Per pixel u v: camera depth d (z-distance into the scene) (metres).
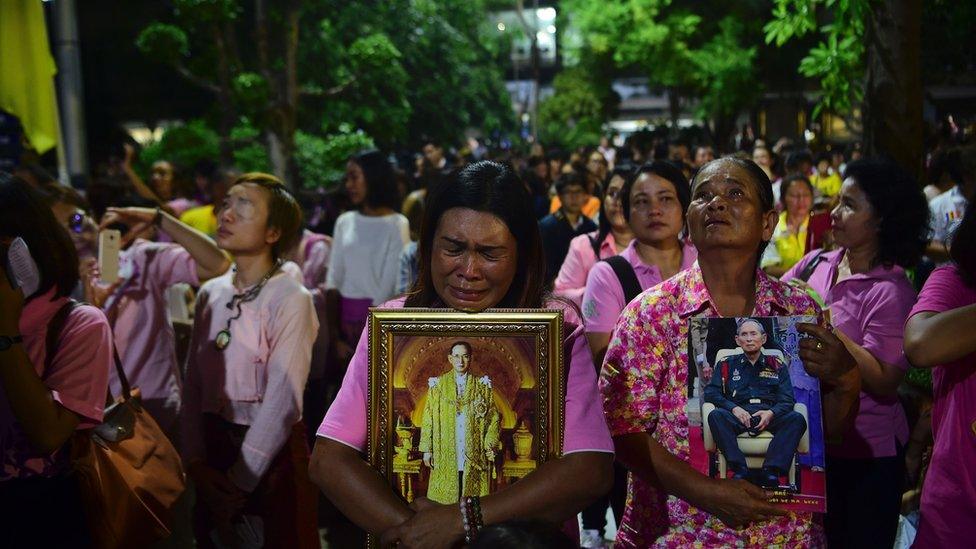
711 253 2.71
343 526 5.92
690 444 2.59
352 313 6.51
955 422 2.81
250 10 20.30
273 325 3.96
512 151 25.56
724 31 26.02
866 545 3.65
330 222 9.47
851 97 7.79
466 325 2.25
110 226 4.87
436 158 17.16
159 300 4.83
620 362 2.73
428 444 2.26
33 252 3.05
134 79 23.09
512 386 2.25
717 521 2.62
